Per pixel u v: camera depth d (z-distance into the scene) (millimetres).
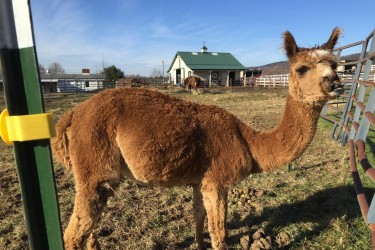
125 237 4191
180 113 3477
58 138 3371
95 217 3248
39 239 1521
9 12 1354
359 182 3846
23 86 1410
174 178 3430
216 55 51250
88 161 3227
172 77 53406
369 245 3682
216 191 3408
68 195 5473
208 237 4262
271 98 23016
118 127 3330
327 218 4363
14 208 5016
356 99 6887
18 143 1432
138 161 3301
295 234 4094
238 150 3490
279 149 3533
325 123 11008
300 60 3381
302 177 6023
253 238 3902
